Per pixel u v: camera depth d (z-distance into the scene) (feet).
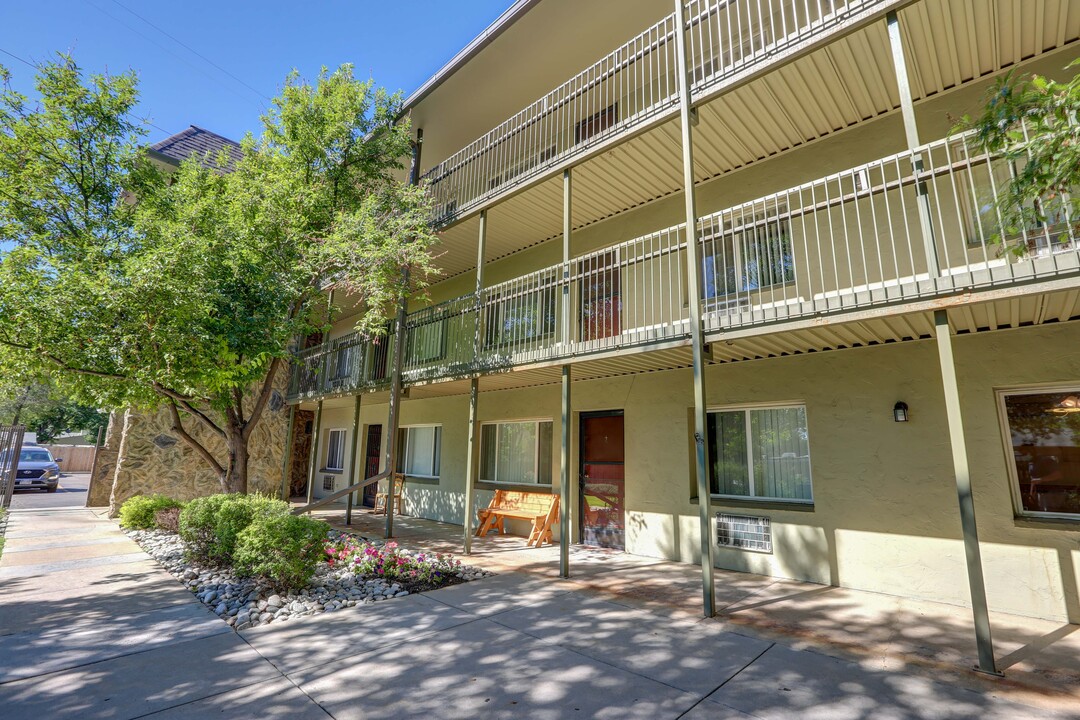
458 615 15.14
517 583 18.88
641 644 12.82
